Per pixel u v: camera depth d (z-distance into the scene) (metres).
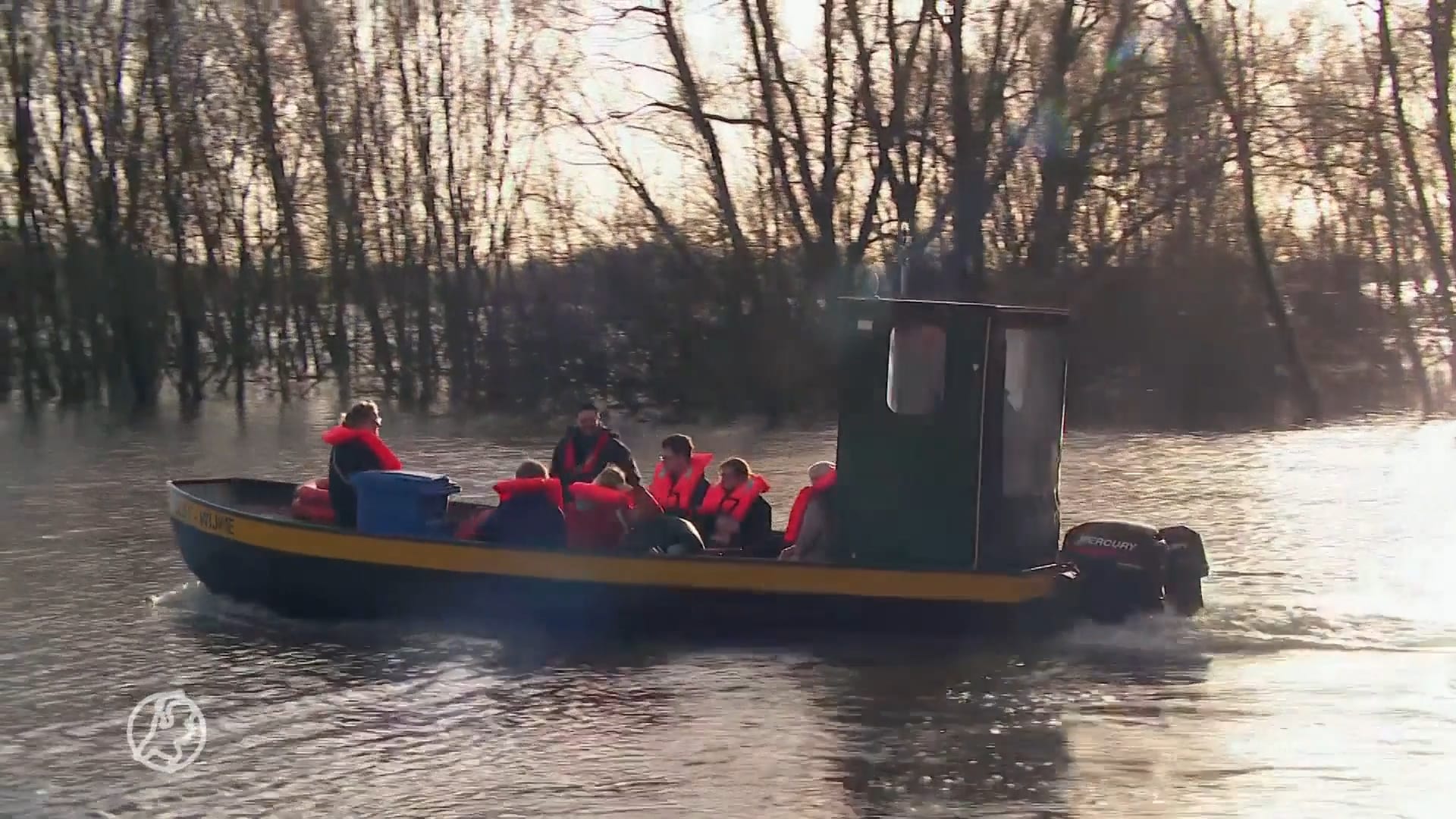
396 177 35.81
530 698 9.84
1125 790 8.10
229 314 36.75
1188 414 33.41
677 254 33.16
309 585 11.55
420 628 11.38
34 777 8.34
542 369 34.25
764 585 10.89
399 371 36.16
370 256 35.97
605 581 11.02
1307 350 37.12
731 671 10.48
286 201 35.78
